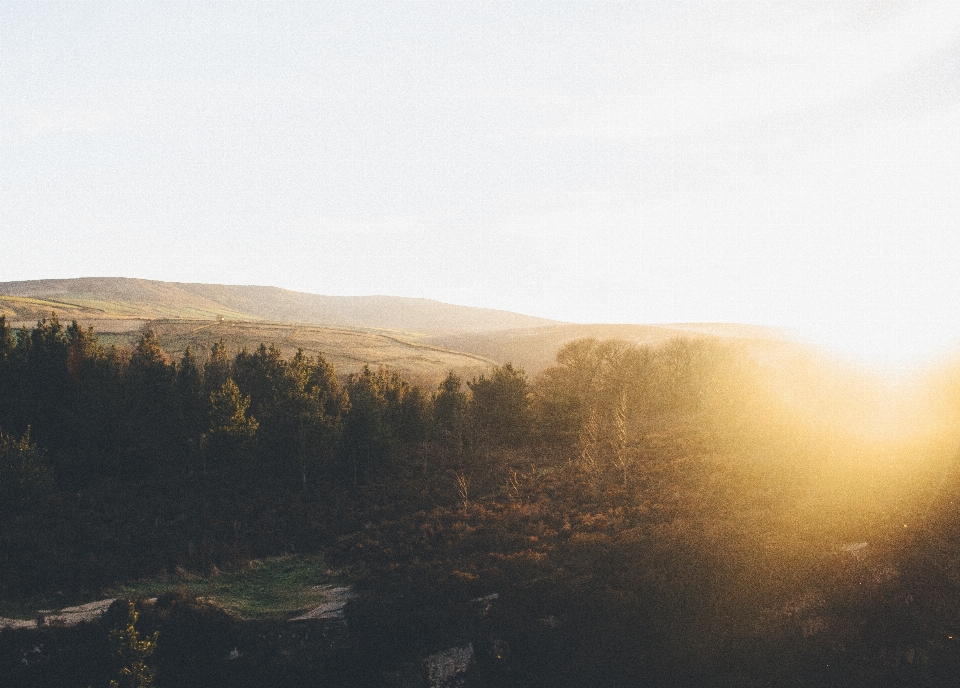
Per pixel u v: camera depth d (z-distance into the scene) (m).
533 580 32.31
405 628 29.62
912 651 27.62
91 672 27.31
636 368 83.81
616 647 28.58
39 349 63.81
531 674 27.89
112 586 34.16
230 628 30.05
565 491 45.47
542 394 77.69
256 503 45.88
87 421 53.03
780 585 30.62
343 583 34.56
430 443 63.31
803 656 27.84
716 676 27.38
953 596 29.33
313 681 27.86
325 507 45.66
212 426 53.53
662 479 45.50
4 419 56.47
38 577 33.94
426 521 41.81
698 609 29.89
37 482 43.78
